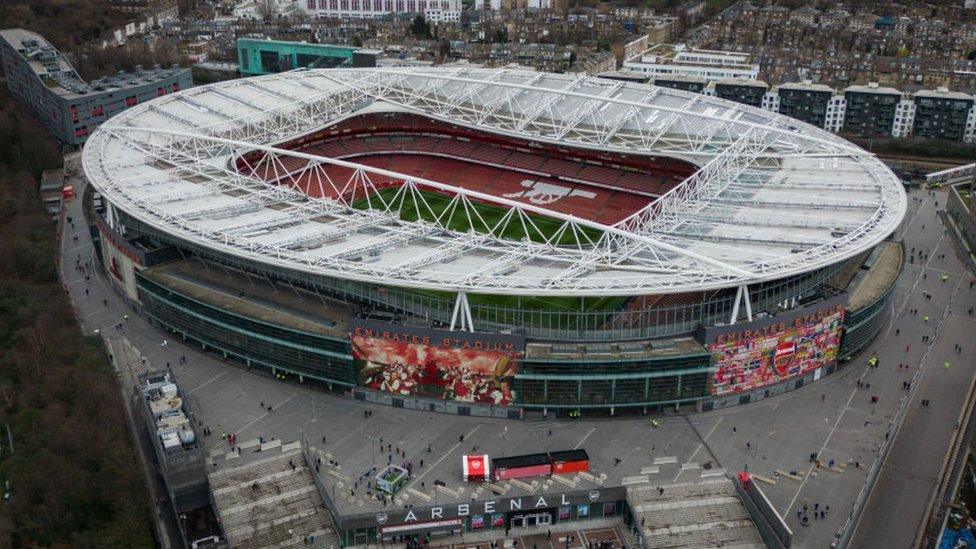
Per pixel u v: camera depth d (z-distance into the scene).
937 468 198.38
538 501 183.12
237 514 181.38
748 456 196.75
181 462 182.88
